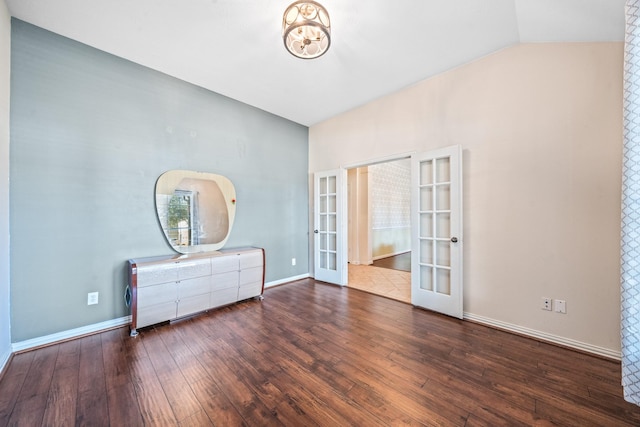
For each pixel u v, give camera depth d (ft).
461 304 9.11
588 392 5.36
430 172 10.20
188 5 6.42
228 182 11.59
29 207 7.14
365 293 12.32
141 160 9.20
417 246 10.43
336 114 13.83
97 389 5.46
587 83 6.97
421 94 10.36
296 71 9.56
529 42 7.80
